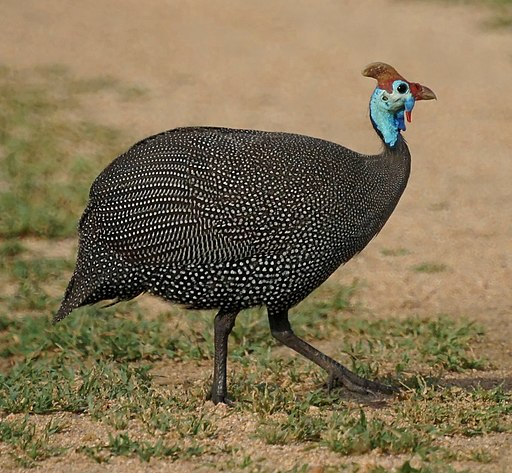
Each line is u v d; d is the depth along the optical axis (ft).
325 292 54.34
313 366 44.37
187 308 39.65
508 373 44.93
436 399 40.11
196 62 95.45
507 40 98.68
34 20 107.24
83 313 51.11
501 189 68.49
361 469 33.45
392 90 39.65
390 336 49.37
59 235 61.87
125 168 38.81
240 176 37.81
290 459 34.71
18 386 41.55
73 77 91.20
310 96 87.04
